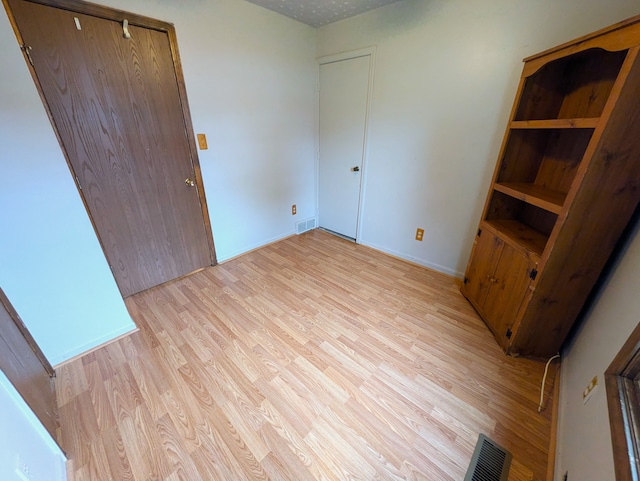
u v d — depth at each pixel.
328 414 1.28
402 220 2.73
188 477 1.05
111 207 1.91
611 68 1.33
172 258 2.35
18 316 1.31
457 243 2.41
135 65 1.77
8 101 1.16
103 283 1.62
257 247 3.07
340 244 3.20
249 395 1.36
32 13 1.39
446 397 1.36
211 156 2.34
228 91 2.28
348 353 1.63
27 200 1.29
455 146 2.18
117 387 1.40
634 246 1.13
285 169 3.04
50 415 1.18
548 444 1.16
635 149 1.06
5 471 0.73
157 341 1.71
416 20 2.08
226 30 2.12
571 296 1.38
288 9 2.31
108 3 1.58
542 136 1.71
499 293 1.72
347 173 3.05
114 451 1.13
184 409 1.29
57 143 1.32
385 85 2.42
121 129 1.82
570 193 1.18
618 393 0.82
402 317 1.94
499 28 1.75
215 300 2.13
